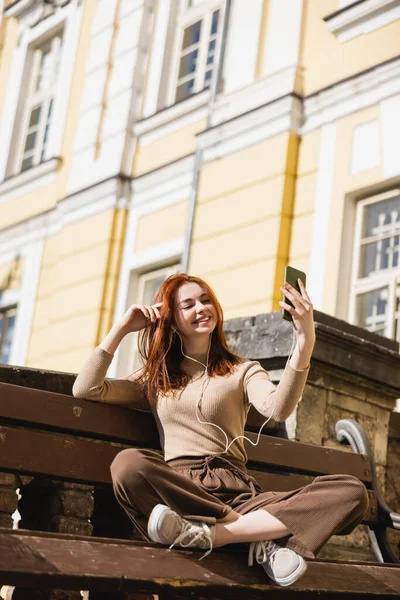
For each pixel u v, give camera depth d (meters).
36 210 12.05
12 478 3.42
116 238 10.55
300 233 8.66
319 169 8.67
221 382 3.43
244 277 8.80
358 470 4.12
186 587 2.93
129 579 2.82
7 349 12.16
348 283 8.31
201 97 10.04
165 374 3.46
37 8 13.05
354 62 8.61
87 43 11.98
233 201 9.16
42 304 11.47
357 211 8.44
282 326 4.59
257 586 3.07
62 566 2.72
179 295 3.54
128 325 3.45
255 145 9.14
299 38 9.12
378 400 5.03
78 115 11.73
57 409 3.31
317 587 3.21
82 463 3.32
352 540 4.73
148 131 10.65
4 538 2.68
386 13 8.41
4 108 13.30
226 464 3.31
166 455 3.35
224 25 9.95
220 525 3.06
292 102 8.89
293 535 3.08
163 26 11.06
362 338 4.95
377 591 3.38
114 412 3.45
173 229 9.91
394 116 8.12
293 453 3.89
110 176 10.70
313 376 4.62
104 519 3.68
